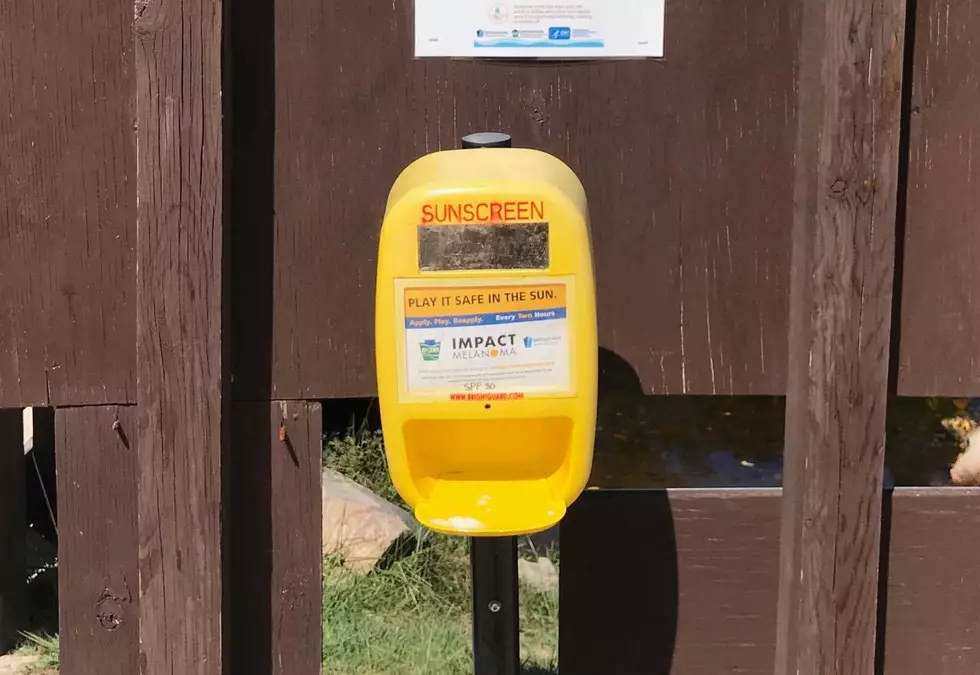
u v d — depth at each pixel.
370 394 1.59
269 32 1.53
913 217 1.59
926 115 1.57
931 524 1.64
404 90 1.55
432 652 2.65
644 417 3.53
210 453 1.49
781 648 1.61
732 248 1.59
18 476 2.57
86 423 1.56
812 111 1.50
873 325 1.50
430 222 1.31
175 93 1.45
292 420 1.59
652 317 1.60
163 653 1.51
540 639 2.70
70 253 1.54
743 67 1.56
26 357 1.54
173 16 1.44
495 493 1.40
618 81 1.56
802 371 1.53
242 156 1.54
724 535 1.66
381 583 2.86
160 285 1.47
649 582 1.67
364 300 1.58
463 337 1.33
